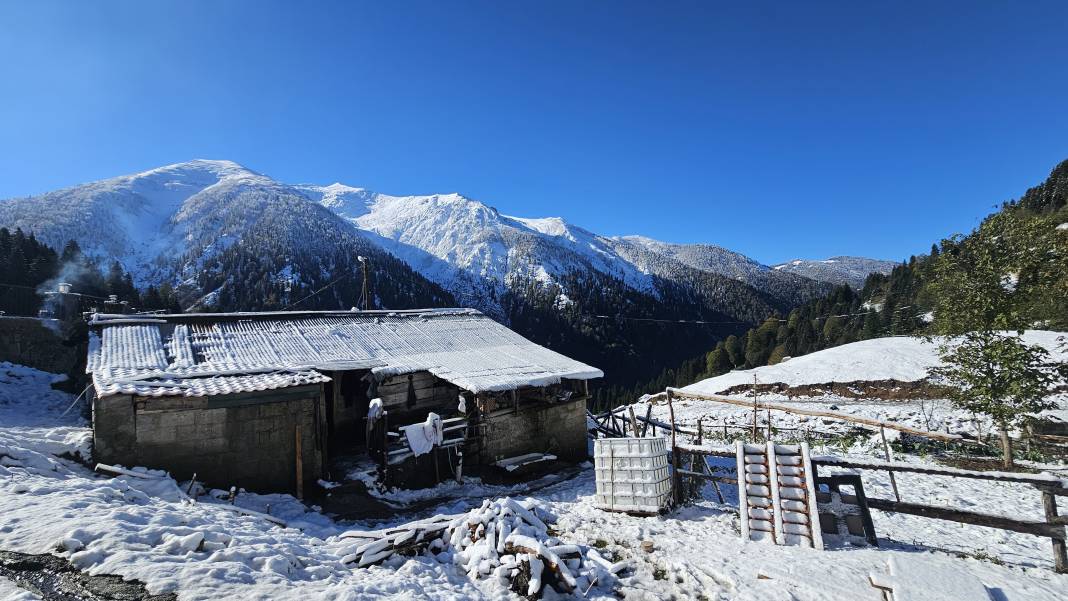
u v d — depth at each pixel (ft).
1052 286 36.29
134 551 17.98
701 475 32.37
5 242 216.95
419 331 64.80
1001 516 22.99
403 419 54.54
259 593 16.31
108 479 30.60
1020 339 39.24
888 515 33.60
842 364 102.37
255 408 39.22
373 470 43.91
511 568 22.18
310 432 41.14
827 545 25.32
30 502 22.57
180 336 51.08
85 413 51.47
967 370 41.04
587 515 32.27
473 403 50.70
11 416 47.24
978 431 54.75
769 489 27.53
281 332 56.59
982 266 38.78
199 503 30.42
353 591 17.42
